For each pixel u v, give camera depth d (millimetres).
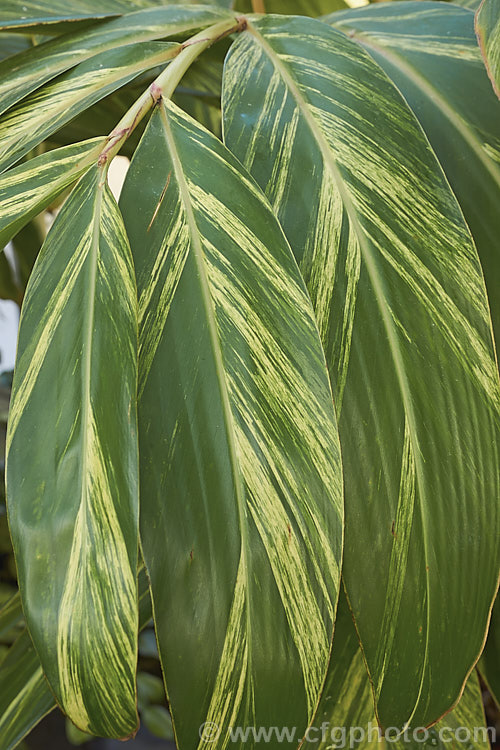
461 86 660
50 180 570
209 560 525
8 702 691
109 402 523
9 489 516
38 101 609
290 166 589
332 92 606
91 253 553
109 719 499
